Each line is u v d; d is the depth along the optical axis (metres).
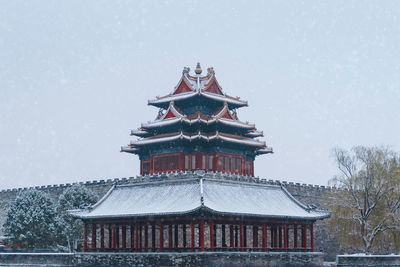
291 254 94.56
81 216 95.50
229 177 102.12
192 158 118.12
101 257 92.44
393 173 110.19
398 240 109.44
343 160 113.25
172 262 84.44
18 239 114.56
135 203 93.94
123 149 132.12
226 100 124.69
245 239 99.69
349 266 97.31
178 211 84.31
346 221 111.62
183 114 120.94
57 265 96.81
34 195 117.38
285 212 96.00
